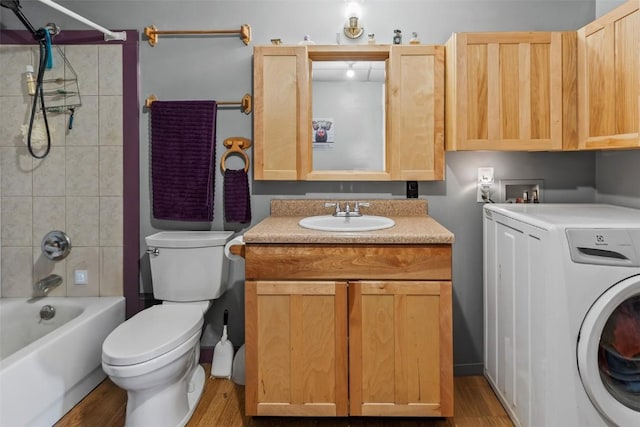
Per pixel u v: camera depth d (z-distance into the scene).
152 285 2.46
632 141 1.72
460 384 2.29
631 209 2.01
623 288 1.43
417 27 2.38
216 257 2.25
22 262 2.45
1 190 2.42
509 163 2.41
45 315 2.36
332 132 2.39
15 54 2.40
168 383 1.84
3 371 1.60
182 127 2.36
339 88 2.38
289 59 2.30
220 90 2.43
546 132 2.09
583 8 2.35
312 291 1.82
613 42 1.83
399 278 1.81
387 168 2.37
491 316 2.20
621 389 1.52
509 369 1.94
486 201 2.40
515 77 2.08
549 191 2.41
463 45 2.08
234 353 2.45
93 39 2.41
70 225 2.45
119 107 2.42
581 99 2.05
